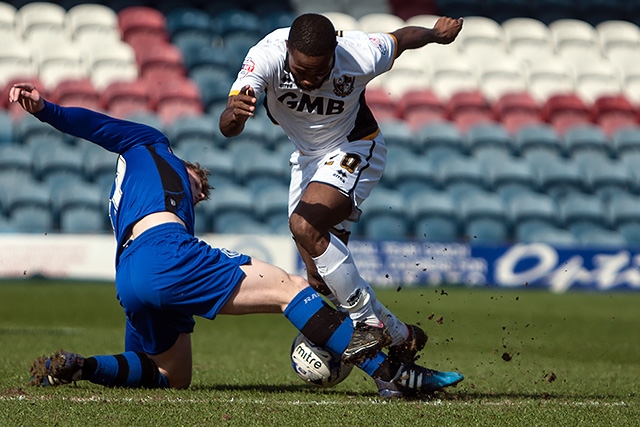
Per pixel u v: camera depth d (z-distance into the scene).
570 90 89.38
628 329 43.62
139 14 84.38
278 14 88.88
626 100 85.69
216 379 21.98
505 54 91.06
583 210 74.19
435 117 81.12
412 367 18.16
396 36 19.94
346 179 19.09
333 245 18.42
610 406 17.67
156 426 14.47
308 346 19.20
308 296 17.86
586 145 80.44
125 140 19.42
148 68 79.69
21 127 70.81
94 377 18.28
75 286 58.91
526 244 65.75
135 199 18.50
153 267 17.59
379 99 82.06
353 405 16.98
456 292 63.03
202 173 20.48
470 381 22.59
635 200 75.44
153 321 18.25
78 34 82.25
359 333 17.47
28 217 64.38
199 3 89.50
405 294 59.75
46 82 77.56
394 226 69.00
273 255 60.50
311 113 19.19
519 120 82.75
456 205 71.69
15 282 59.84
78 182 66.44
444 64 87.31
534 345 35.69
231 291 17.72
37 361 18.56
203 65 81.62
